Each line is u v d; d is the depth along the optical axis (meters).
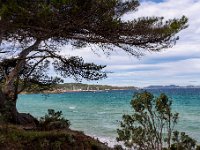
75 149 12.63
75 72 17.03
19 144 11.79
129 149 13.77
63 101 99.94
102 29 12.23
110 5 11.69
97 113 52.28
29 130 14.32
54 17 11.16
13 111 16.05
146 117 11.29
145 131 11.20
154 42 13.23
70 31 12.16
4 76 18.39
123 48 13.26
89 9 11.51
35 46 15.09
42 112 55.59
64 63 16.66
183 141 10.91
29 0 11.22
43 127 15.25
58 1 10.67
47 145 12.12
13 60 15.84
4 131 12.33
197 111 52.41
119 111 55.03
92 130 32.09
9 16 10.97
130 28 12.58
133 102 11.37
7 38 13.59
